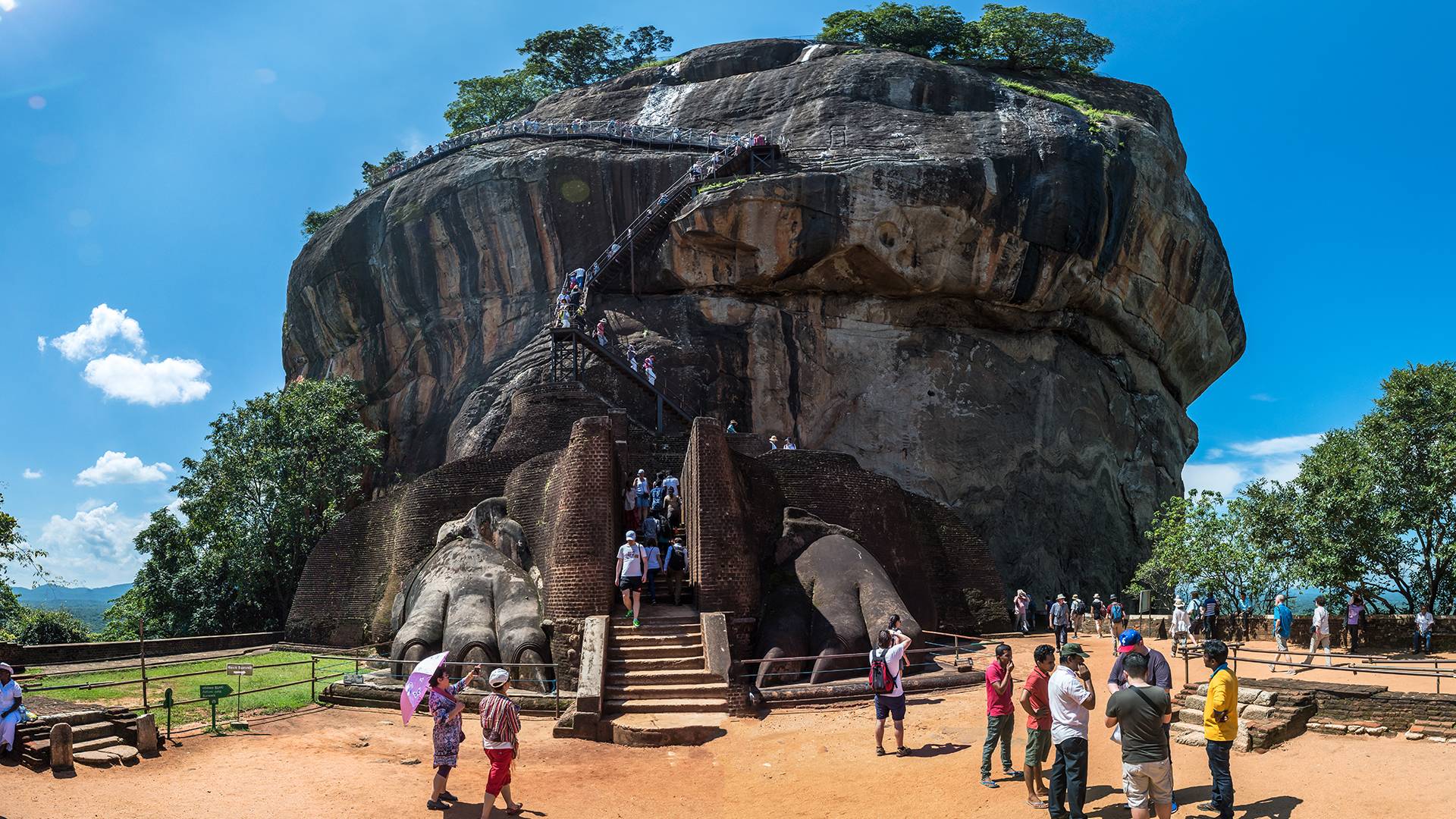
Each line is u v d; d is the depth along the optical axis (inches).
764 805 499.5
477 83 2544.3
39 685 816.9
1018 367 1800.0
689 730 633.0
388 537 1099.3
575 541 812.0
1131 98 2089.1
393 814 476.1
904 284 1704.0
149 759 544.4
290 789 503.5
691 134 1860.2
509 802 486.0
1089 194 1711.4
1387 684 701.9
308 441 1535.4
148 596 1492.4
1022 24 2127.2
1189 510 1277.1
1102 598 1752.0
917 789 502.3
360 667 935.0
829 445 1696.6
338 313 1904.5
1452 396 1068.5
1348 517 1093.8
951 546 1128.2
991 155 1691.7
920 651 809.5
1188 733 552.4
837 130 1801.2
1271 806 427.8
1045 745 453.7
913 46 2193.7
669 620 802.8
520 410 1284.4
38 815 437.4
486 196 1774.1
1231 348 2188.7
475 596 852.0
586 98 2085.4
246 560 1429.6
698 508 834.2
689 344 1656.0
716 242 1659.7
